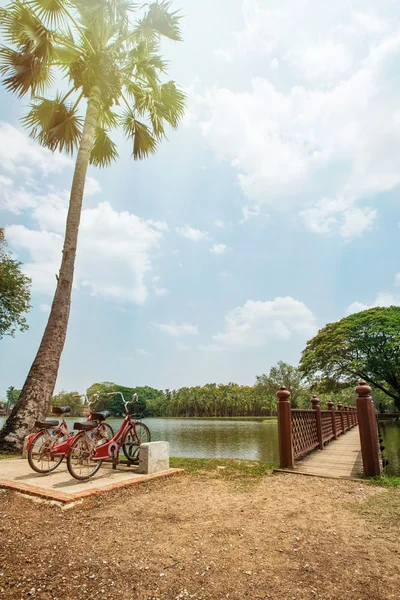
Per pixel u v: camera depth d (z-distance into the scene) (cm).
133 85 978
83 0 817
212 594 179
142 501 346
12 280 1345
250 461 609
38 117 980
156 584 187
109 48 913
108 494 365
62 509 313
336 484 430
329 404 1052
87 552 226
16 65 807
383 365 3097
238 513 310
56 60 915
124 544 240
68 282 766
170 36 941
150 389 12550
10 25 768
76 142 1052
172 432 2862
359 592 182
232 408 9319
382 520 295
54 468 468
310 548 236
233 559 218
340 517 302
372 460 473
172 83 1000
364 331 3272
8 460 548
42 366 709
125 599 173
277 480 451
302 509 324
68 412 491
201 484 423
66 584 186
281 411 558
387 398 4894
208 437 2256
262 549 234
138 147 1093
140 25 934
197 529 270
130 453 510
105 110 1016
